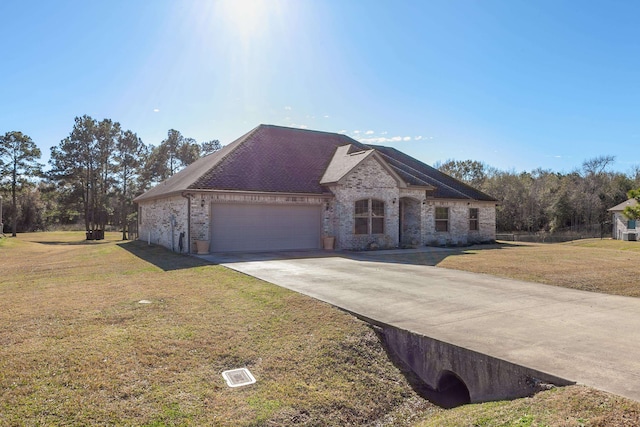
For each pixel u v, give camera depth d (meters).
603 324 6.66
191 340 6.39
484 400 5.18
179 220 18.78
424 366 6.06
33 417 4.18
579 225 44.06
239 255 16.89
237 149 21.28
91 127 41.00
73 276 12.88
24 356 5.61
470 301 8.45
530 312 7.50
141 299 9.02
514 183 48.09
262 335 6.69
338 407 5.06
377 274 12.02
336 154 24.03
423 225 23.12
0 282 11.94
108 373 5.19
